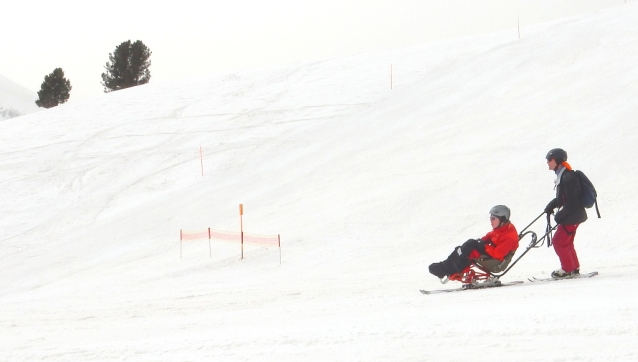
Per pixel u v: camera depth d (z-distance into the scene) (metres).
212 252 60.97
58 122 159.62
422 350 15.62
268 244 59.00
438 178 68.62
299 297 31.56
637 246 40.09
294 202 74.69
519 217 54.44
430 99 109.56
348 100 138.75
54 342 22.19
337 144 100.69
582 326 16.22
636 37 100.50
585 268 32.06
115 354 18.25
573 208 28.16
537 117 79.00
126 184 108.38
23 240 88.75
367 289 32.84
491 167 67.81
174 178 106.75
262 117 137.38
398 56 179.25
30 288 62.44
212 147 120.75
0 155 133.75
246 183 92.00
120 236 78.94
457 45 178.12
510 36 173.25
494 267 28.61
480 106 94.00
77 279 59.41
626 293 21.69
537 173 62.84
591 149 63.97
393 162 79.88
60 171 119.50
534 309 19.67
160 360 17.00
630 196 51.59
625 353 13.62
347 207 66.69
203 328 23.48
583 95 81.19
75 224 93.00
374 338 17.34
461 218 57.50
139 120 151.38
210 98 164.62
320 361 15.41
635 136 63.66
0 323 28.47
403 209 62.47
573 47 106.06
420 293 29.12
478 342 15.88
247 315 26.20
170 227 78.25
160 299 34.66
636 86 77.75
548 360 13.66
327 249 55.12
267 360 15.98
